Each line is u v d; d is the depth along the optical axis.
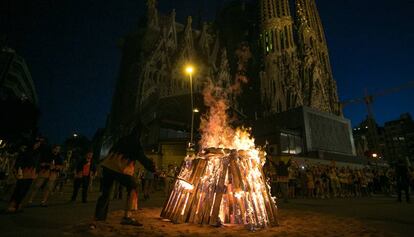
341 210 8.72
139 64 62.41
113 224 5.21
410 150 91.81
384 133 100.00
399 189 12.07
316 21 71.75
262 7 70.75
